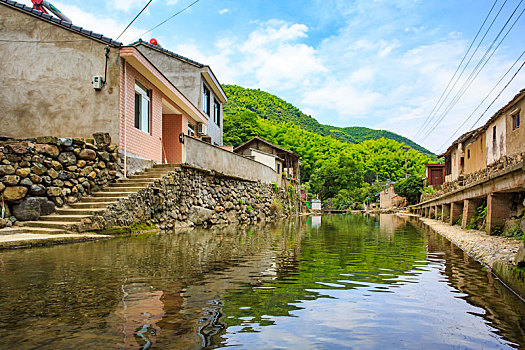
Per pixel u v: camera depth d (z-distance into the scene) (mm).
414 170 71562
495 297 3162
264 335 2197
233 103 78000
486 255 5527
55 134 10492
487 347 2086
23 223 7629
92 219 7828
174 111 15297
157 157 13000
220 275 3863
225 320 2455
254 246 6535
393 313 2684
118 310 2602
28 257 4930
